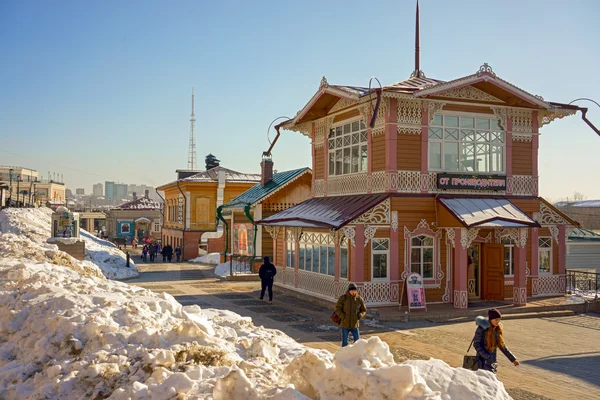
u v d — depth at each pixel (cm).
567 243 2955
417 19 2455
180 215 4962
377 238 1961
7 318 941
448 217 1945
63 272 1390
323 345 1415
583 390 1066
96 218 9875
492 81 2028
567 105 2178
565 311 1953
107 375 700
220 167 5184
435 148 2052
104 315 884
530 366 1245
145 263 4362
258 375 673
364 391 531
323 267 2173
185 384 624
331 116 2361
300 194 3259
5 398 722
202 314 1161
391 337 1544
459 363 1252
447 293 2030
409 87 2005
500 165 2158
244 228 3391
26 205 4572
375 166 2052
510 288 2131
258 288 2600
